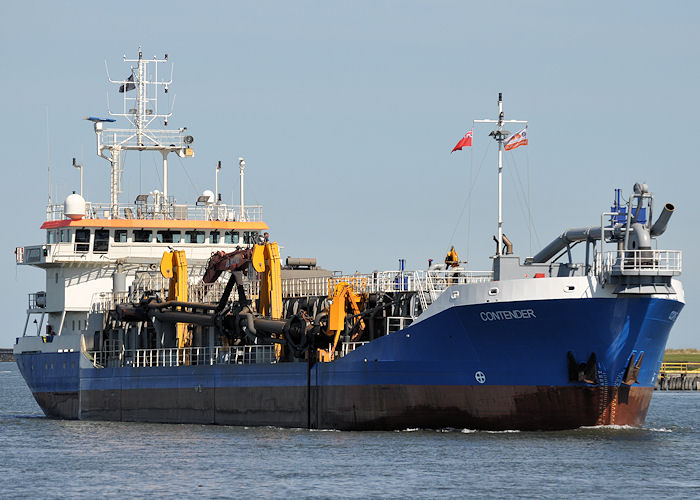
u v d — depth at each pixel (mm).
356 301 182125
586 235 165625
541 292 156375
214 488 134500
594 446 153750
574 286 155750
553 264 166375
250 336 191375
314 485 134125
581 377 158625
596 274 157375
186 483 138000
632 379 160875
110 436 186125
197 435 180750
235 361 198375
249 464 148750
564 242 170000
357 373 173625
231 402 193625
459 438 162000
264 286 195125
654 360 165625
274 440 168375
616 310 155875
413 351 167875
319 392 179125
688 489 130625
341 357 176625
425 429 170500
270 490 132500
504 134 177625
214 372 196875
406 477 137000
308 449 158125
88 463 155250
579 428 163625
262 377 188500
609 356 158250
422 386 167625
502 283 158875
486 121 178250
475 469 140625
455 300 162875
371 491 130625
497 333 160500
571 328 156750
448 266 184000
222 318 198375
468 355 163625
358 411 173625
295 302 197500
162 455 159625
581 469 140375
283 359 190125
